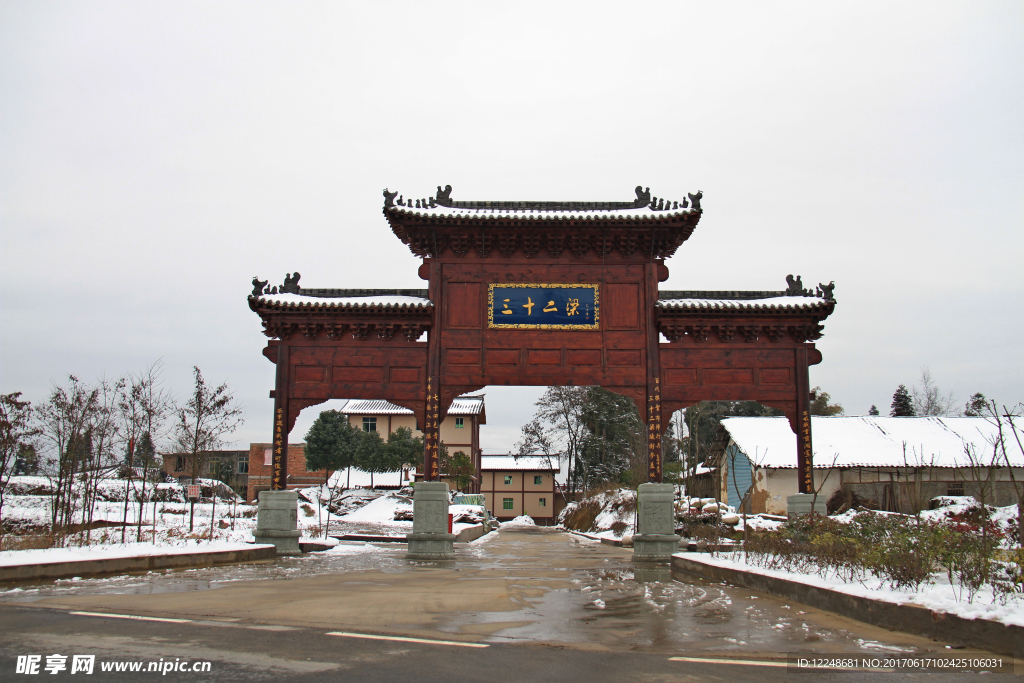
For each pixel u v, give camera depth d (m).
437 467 25.89
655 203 27.00
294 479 67.88
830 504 40.84
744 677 7.68
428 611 11.98
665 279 27.44
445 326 26.73
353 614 11.50
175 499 43.66
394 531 42.31
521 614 11.81
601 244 27.02
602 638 9.77
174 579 16.55
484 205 27.34
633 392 26.58
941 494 40.16
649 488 25.44
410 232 26.77
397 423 76.56
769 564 17.06
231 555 21.77
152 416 29.75
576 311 26.91
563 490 89.00
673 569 21.83
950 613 9.62
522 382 26.45
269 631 9.77
